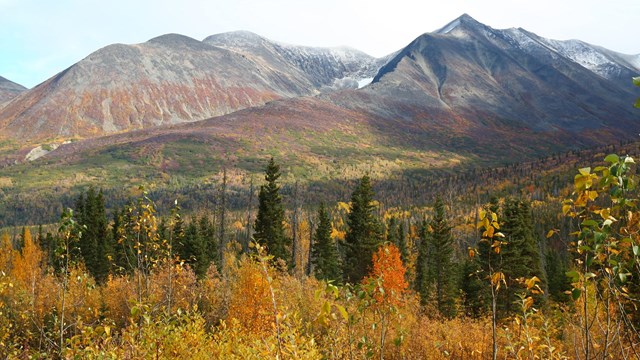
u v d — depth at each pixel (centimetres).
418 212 16388
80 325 806
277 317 573
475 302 3769
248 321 1628
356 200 4931
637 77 282
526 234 4019
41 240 6216
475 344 1426
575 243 415
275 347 595
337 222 14362
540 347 635
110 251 4800
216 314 2391
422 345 1634
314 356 716
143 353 793
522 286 3200
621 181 356
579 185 379
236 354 913
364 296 601
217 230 6431
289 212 14712
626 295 409
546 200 14912
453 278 4709
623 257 382
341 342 711
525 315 585
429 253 5450
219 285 2741
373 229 4872
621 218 371
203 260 4519
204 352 960
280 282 2145
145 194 1006
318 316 487
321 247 5609
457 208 16112
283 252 4769
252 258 1931
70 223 829
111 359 746
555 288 4275
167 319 899
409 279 5631
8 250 4712
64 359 729
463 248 7169
